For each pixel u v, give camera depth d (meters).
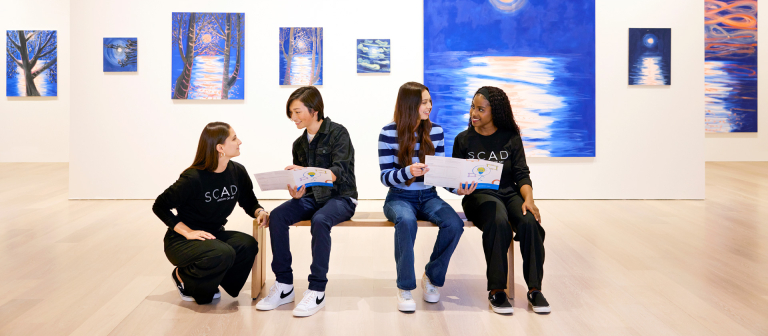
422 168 2.62
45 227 4.36
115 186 5.68
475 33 5.60
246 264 2.71
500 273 2.60
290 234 4.23
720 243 3.86
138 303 2.71
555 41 5.61
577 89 5.64
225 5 5.58
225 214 2.76
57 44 8.93
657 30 5.61
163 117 5.64
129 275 3.16
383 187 5.75
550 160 5.73
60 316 2.52
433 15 5.60
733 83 8.91
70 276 3.12
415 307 2.62
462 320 2.49
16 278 3.08
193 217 2.69
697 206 5.30
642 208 5.24
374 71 5.63
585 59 5.61
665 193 5.74
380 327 2.41
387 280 3.12
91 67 5.57
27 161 9.09
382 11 5.61
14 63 8.92
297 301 2.77
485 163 2.57
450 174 2.59
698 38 5.61
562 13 5.58
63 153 9.12
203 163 2.63
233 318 2.52
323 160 2.83
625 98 5.67
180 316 2.54
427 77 5.63
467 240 4.02
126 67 5.57
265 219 2.80
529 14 5.59
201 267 2.56
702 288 2.90
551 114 5.66
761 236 4.05
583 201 5.64
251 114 5.67
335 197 2.79
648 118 5.69
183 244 2.60
